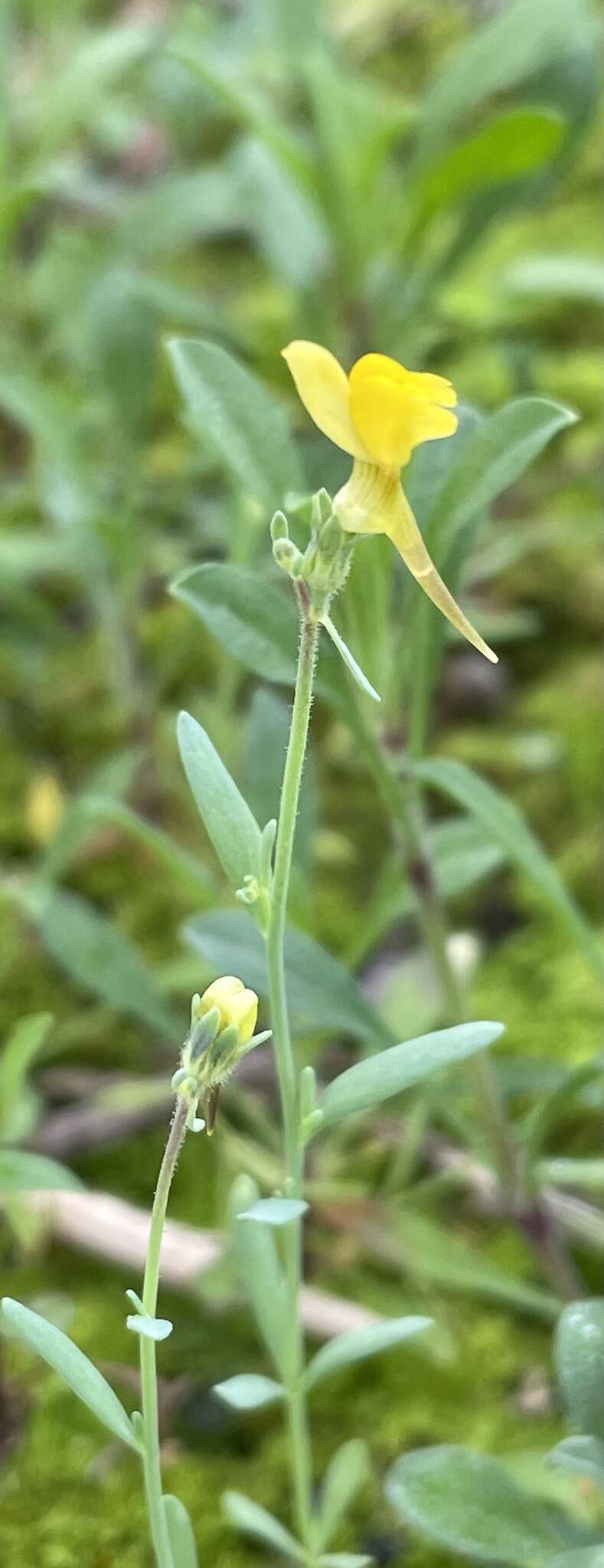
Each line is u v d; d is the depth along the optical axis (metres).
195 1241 0.26
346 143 0.33
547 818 0.33
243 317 0.45
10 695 0.37
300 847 0.25
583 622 0.38
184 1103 0.18
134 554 0.32
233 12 0.52
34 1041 0.23
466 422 0.23
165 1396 0.25
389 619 0.22
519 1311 0.26
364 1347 0.21
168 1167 0.18
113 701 0.36
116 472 0.37
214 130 0.49
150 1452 0.19
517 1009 0.29
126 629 0.33
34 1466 0.24
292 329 0.42
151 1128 0.28
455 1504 0.21
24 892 0.26
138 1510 0.24
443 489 0.22
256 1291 0.21
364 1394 0.25
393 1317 0.25
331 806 0.34
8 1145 0.27
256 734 0.25
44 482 0.33
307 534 0.22
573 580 0.38
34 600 0.35
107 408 0.36
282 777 0.25
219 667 0.36
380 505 0.18
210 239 0.50
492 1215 0.27
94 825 0.29
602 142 0.51
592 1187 0.27
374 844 0.33
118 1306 0.26
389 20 0.56
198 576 0.22
